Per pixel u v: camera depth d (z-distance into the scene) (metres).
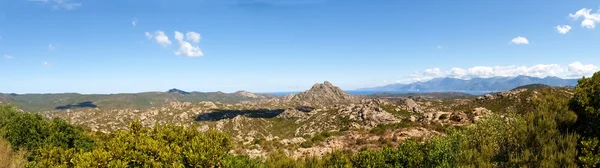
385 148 15.28
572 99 14.37
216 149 13.17
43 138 20.50
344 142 32.50
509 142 13.97
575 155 11.55
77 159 11.95
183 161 12.73
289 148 31.11
